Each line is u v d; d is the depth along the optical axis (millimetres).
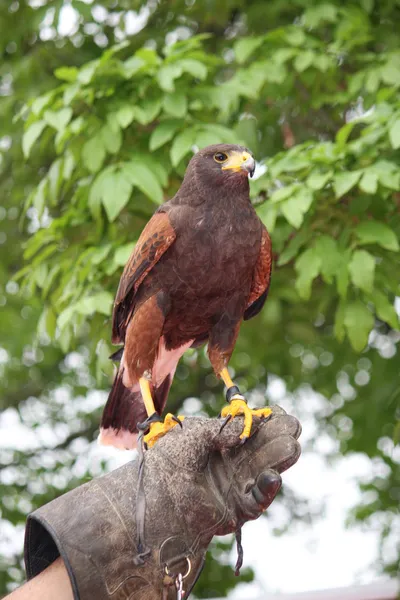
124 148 8547
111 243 8469
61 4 9711
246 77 8703
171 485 5027
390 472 13688
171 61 8211
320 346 12781
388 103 8617
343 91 9844
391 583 9414
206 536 5043
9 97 11305
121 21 10891
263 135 10867
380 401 12180
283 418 5395
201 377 13688
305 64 8742
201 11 11203
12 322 13328
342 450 13305
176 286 6070
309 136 11000
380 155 8219
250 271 6215
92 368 9391
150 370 6102
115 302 6473
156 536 4895
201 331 6473
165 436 5262
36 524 4930
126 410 6652
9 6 11484
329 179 7879
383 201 8070
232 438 5211
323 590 9367
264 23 10852
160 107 8148
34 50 11547
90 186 8547
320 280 10336
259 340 12008
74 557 4727
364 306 7984
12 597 4785
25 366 14234
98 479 5078
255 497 5090
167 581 4863
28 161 11562
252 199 8414
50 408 14750
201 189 6051
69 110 7988
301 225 8172
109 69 8258
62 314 7961
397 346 12461
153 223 6137
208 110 8883
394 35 10266
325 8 9336
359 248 8086
